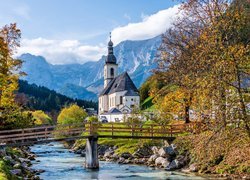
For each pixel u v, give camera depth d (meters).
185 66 35.06
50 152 71.88
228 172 35.41
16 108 55.12
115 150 58.50
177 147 45.66
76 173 41.16
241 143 35.28
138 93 143.75
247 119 21.45
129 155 53.44
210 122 22.47
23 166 41.53
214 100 21.92
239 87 21.59
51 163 51.38
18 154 53.38
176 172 39.94
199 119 23.33
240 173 34.19
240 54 21.72
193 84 23.97
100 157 58.22
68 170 43.69
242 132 22.42
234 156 36.25
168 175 37.84
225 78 21.66
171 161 44.59
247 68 22.22
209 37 23.77
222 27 23.39
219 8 24.08
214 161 38.28
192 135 44.41
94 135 46.50
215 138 24.16
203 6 25.22
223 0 24.31
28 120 59.62
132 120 67.06
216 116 21.94
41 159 57.12
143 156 52.19
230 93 22.17
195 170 39.16
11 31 49.88
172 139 48.84
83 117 122.38
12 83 49.22
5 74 47.41
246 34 23.89
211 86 21.88
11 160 40.53
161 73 49.88
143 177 37.19
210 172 37.41
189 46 30.70
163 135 52.00
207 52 23.34
